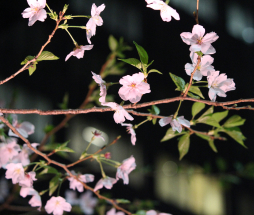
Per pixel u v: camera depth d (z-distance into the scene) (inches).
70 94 162.7
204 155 206.4
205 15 230.7
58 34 160.9
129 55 187.2
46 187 138.6
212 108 61.0
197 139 206.1
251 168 121.3
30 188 61.4
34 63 46.9
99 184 63.7
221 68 233.8
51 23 156.6
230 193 203.5
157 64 197.3
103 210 103.8
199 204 192.7
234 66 241.9
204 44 44.4
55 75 159.0
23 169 59.6
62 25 44.9
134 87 48.3
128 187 173.2
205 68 49.3
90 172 149.5
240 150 223.0
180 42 211.0
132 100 48.3
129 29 190.5
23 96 145.0
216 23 238.2
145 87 48.0
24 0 95.8
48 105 154.3
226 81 49.6
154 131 190.1
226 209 200.7
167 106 199.0
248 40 257.1
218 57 233.5
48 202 62.1
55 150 59.0
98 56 176.6
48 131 95.2
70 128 159.0
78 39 166.6
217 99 219.8
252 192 210.1
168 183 186.4
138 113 56.1
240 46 250.2
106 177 64.5
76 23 163.3
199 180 193.3
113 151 171.2
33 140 142.3
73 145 158.1
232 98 229.3
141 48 47.4
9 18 100.6
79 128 162.6
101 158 64.1
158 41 200.7
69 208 62.7
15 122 68.2
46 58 46.9
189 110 204.5
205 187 196.1
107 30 179.8
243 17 262.2
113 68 104.0
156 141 189.8
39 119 147.9
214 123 60.4
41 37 156.3
